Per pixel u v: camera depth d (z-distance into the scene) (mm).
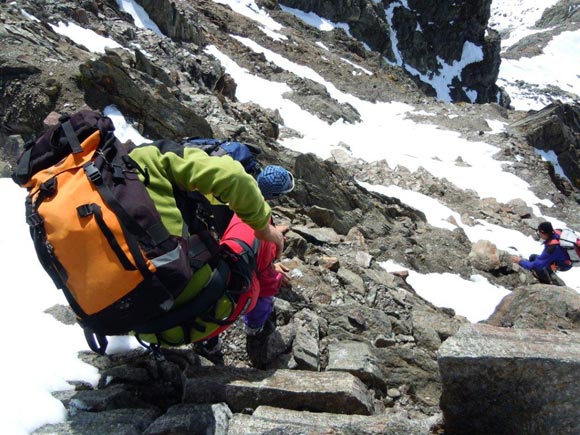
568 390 3334
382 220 11547
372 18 48281
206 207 3779
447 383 3502
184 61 17625
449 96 61875
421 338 5918
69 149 3346
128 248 3137
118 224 3135
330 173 11523
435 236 11820
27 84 8492
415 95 31531
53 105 8445
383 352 5168
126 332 3473
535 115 27625
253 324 4629
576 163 26734
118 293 3199
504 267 11406
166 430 3498
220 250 3719
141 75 9086
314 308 5691
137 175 3293
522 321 6395
